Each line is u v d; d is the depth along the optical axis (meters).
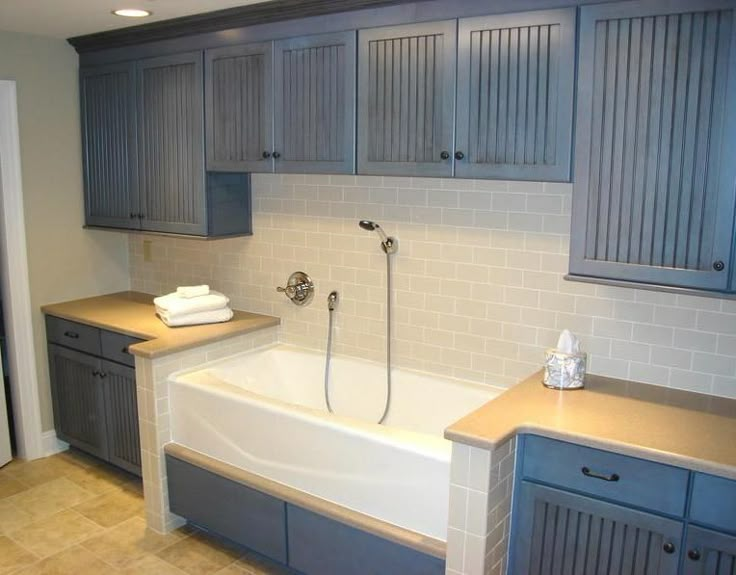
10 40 3.66
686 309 2.59
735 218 2.12
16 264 3.83
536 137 2.45
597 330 2.79
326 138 2.97
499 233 2.95
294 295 3.62
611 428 2.26
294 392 3.62
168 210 3.67
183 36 3.40
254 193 3.72
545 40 2.38
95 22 3.41
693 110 2.14
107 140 3.89
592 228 2.38
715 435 2.20
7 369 4.09
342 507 2.61
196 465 3.05
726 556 2.02
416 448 2.39
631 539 2.18
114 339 3.56
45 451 4.07
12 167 3.74
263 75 3.13
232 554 3.11
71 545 3.17
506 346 3.02
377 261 3.33
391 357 3.37
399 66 2.71
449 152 2.64
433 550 2.35
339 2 2.78
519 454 2.35
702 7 2.08
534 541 2.37
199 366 3.34
